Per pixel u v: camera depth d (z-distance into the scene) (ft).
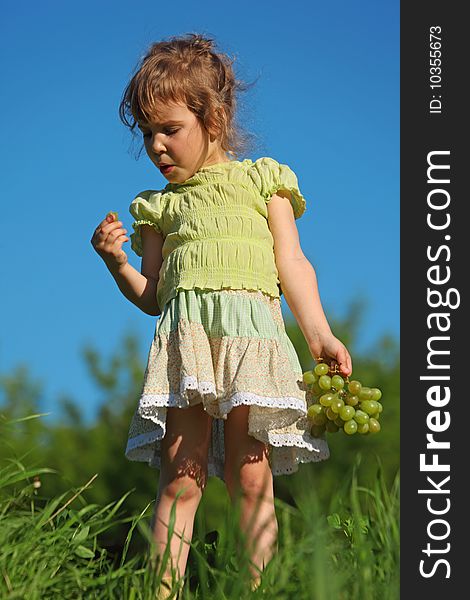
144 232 11.48
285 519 7.89
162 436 9.80
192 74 11.01
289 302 10.66
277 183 10.90
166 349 10.12
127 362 56.44
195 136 10.94
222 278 10.29
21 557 8.10
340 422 10.14
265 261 10.53
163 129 10.91
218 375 9.93
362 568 7.20
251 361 9.83
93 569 8.75
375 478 8.75
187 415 10.05
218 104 11.14
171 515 7.93
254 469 9.96
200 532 8.38
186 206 10.88
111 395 55.16
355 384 10.25
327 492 45.44
